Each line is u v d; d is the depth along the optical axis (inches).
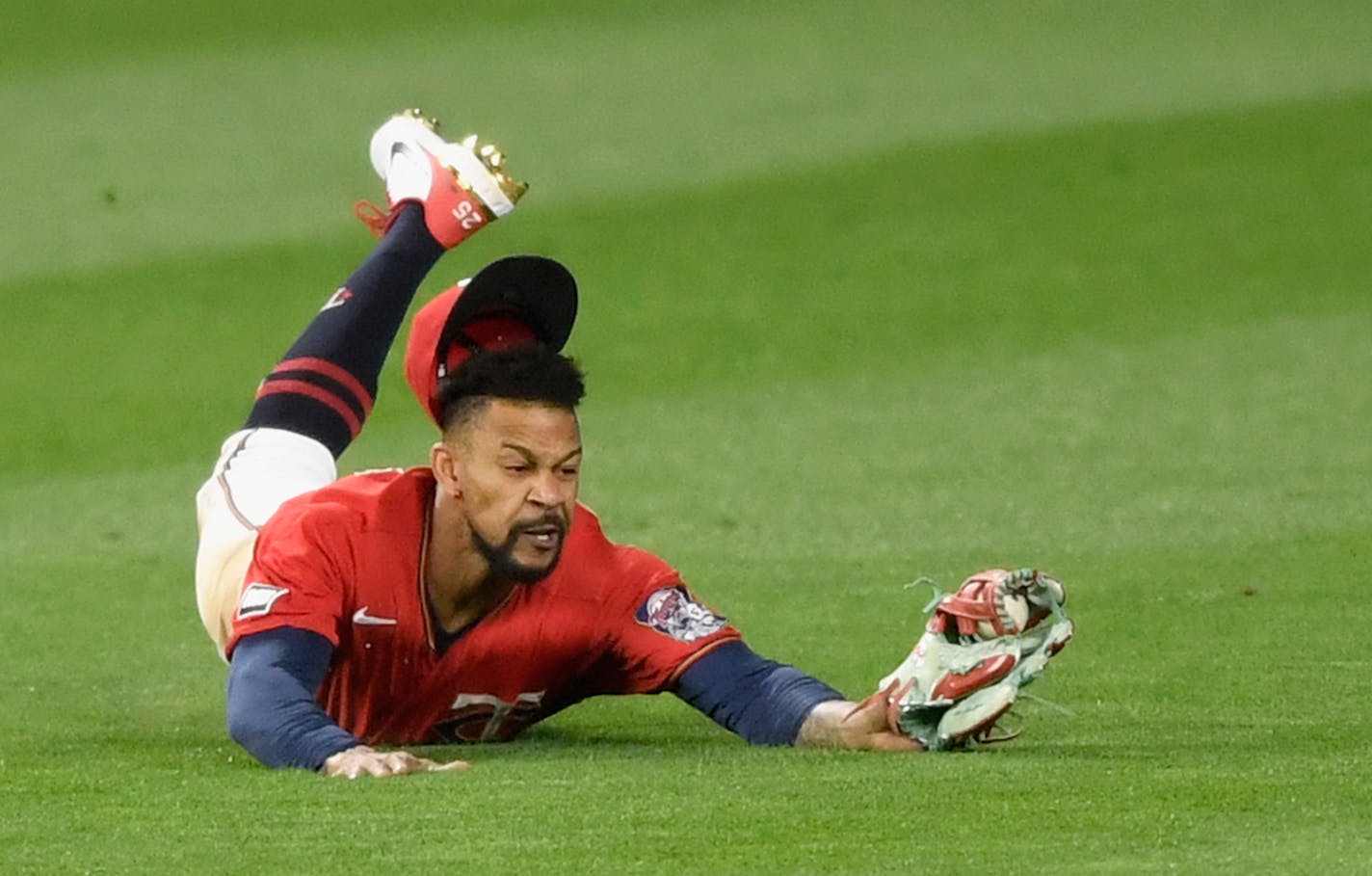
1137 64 2837.1
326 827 572.4
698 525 1171.3
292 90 2837.1
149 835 571.8
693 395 1565.0
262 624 690.2
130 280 1994.3
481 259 2032.5
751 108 2664.9
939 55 2945.4
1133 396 1478.8
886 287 1904.5
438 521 702.5
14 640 957.8
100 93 2844.5
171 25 3267.7
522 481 668.7
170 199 2298.2
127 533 1231.5
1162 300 1825.8
